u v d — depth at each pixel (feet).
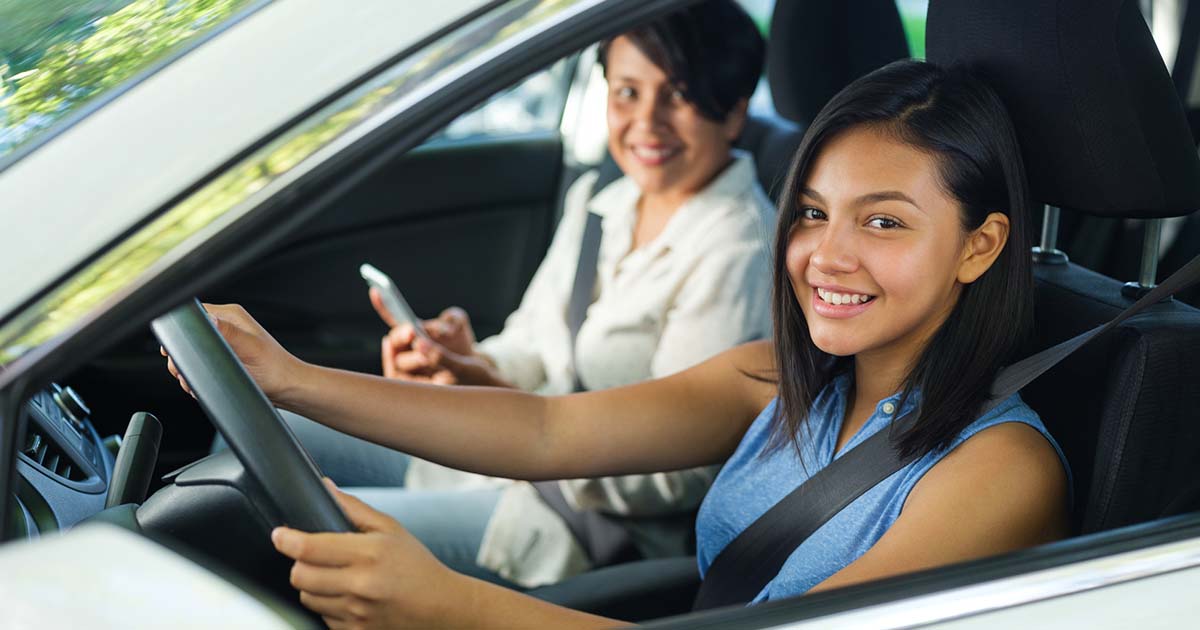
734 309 6.49
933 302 4.11
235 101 2.89
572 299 7.45
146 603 2.63
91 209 2.81
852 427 4.46
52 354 2.72
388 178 9.32
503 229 9.84
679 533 6.32
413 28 2.93
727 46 6.51
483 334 9.95
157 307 2.77
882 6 7.20
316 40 2.95
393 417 4.73
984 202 4.06
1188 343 4.08
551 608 3.60
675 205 6.83
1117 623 3.07
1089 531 4.15
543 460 4.97
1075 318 4.55
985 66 4.43
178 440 7.68
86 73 3.93
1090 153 4.27
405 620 3.41
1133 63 4.19
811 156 4.20
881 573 3.83
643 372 6.77
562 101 9.87
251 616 2.63
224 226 2.77
